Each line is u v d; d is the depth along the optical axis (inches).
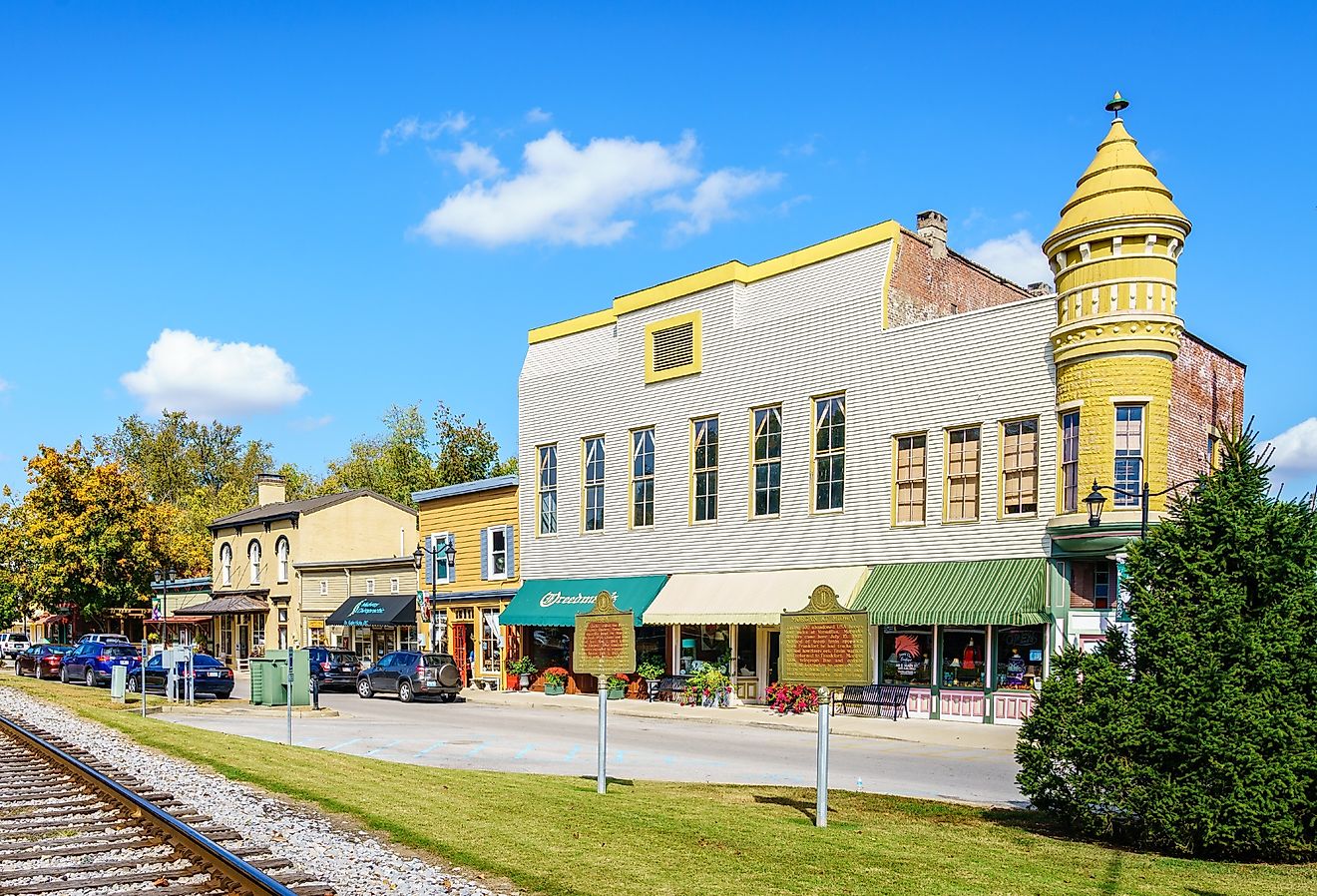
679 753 824.3
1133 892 364.2
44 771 616.7
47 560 2391.7
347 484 3284.9
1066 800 471.8
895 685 1138.0
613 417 1504.7
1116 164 1005.8
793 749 866.1
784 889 355.3
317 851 397.7
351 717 1147.3
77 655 1669.5
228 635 2420.0
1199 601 450.9
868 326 1207.6
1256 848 420.2
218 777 592.1
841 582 1173.7
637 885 354.9
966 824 498.3
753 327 1330.0
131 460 3991.1
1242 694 426.0
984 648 1078.4
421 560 1825.8
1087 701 468.1
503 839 419.8
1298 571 445.7
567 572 1547.7
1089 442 995.3
